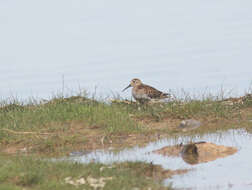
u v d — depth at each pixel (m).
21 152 19.62
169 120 23.94
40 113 23.33
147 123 23.53
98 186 14.95
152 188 15.14
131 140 20.98
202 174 16.81
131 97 27.75
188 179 16.34
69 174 15.90
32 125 22.12
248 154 18.98
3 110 24.69
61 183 15.10
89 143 20.48
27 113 23.34
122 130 21.86
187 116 24.16
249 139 20.98
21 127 21.92
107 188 14.85
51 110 23.58
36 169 16.31
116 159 18.36
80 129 21.86
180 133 22.03
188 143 20.23
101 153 19.23
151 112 24.69
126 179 15.66
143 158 18.50
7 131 21.45
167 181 16.11
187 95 27.09
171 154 19.00
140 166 17.39
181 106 25.38
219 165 17.78
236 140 20.86
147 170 17.17
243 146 20.03
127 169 16.95
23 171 16.06
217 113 24.41
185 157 18.67
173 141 20.78
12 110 24.38
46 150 19.84
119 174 16.19
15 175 15.67
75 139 20.77
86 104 24.59
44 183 15.17
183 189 15.47
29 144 20.41
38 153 19.52
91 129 21.88
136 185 15.25
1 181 15.32
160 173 16.91
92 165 16.95
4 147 20.33
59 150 19.78
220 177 16.53
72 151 19.62
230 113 24.62
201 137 21.38
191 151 19.06
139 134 21.75
